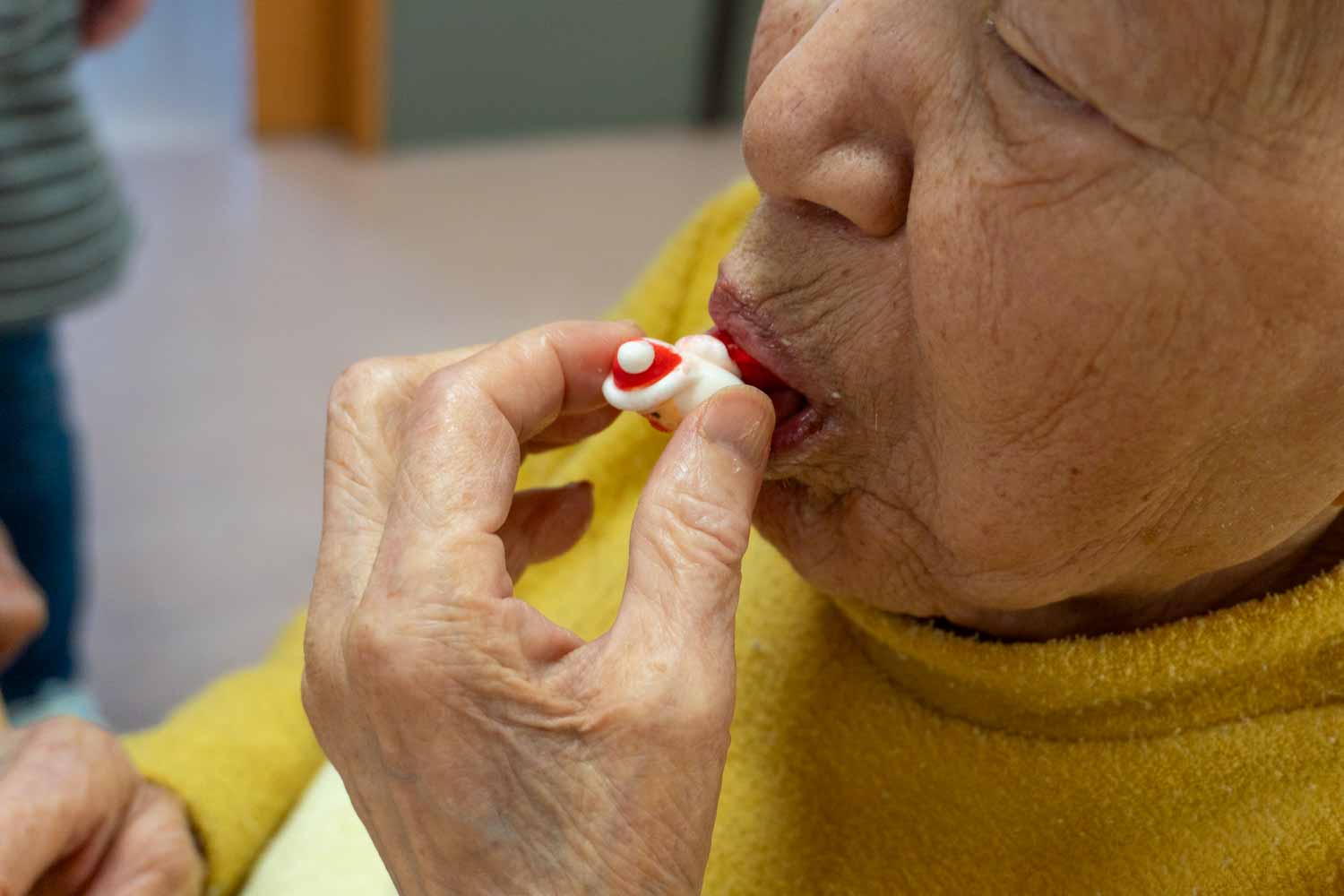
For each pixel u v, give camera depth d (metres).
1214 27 0.32
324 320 1.52
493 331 1.52
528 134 1.99
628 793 0.37
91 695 1.06
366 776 0.38
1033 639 0.42
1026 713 0.42
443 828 0.37
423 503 0.37
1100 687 0.41
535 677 0.37
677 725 0.37
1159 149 0.33
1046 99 0.34
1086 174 0.33
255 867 0.52
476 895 0.38
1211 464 0.36
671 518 0.37
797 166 0.37
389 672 0.36
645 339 0.39
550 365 0.40
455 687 0.36
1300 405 0.35
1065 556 0.38
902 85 0.35
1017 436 0.36
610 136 2.04
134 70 2.01
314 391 1.41
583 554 0.54
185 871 0.50
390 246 1.67
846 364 0.38
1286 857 0.40
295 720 0.55
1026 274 0.34
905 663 0.44
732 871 0.45
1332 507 0.39
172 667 1.11
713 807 0.38
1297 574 0.41
